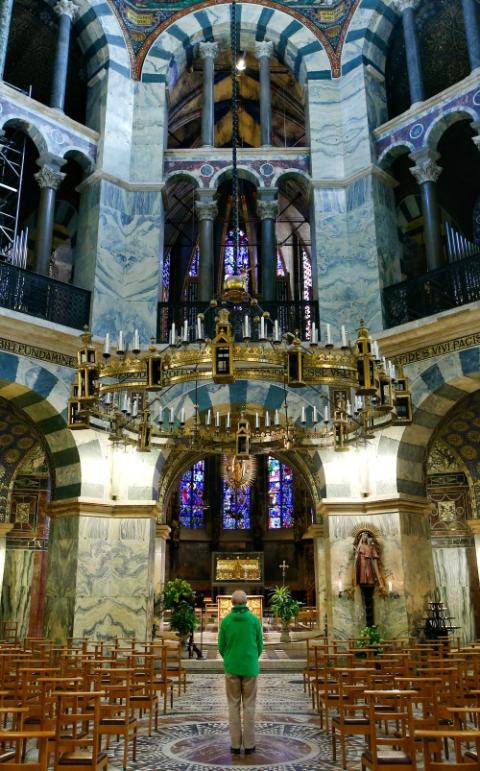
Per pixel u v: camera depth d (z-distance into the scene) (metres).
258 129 22.12
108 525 12.38
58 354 12.36
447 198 16.50
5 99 13.29
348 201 14.39
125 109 14.99
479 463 15.09
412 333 12.12
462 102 13.45
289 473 28.53
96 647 9.48
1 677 7.01
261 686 10.89
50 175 13.72
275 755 6.26
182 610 13.96
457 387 11.94
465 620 15.23
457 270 12.32
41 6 15.52
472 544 15.52
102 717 6.30
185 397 13.10
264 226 14.79
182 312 14.50
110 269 13.64
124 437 9.95
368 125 14.54
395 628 11.59
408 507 12.20
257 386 13.29
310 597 26.03
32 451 15.53
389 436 12.38
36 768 4.13
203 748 6.56
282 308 13.84
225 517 28.88
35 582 16.27
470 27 13.59
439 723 5.61
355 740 6.91
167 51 15.62
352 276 13.84
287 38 15.75
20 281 12.31
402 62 15.95
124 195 14.37
